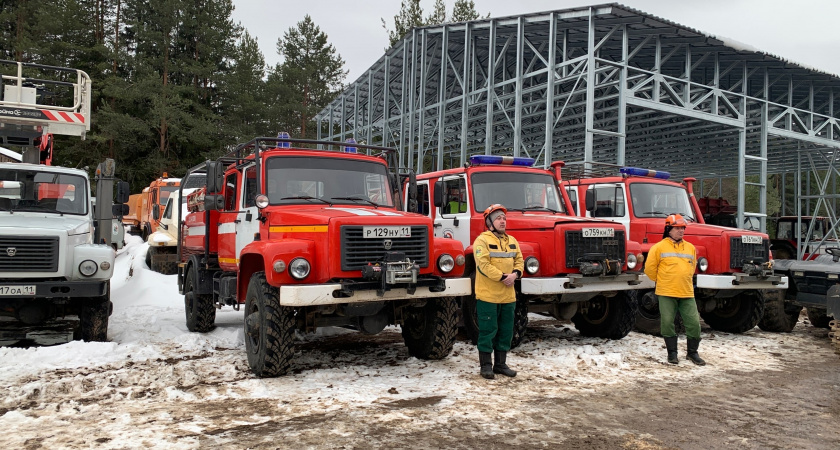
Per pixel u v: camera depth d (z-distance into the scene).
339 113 30.38
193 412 4.78
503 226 6.03
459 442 4.20
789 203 51.12
